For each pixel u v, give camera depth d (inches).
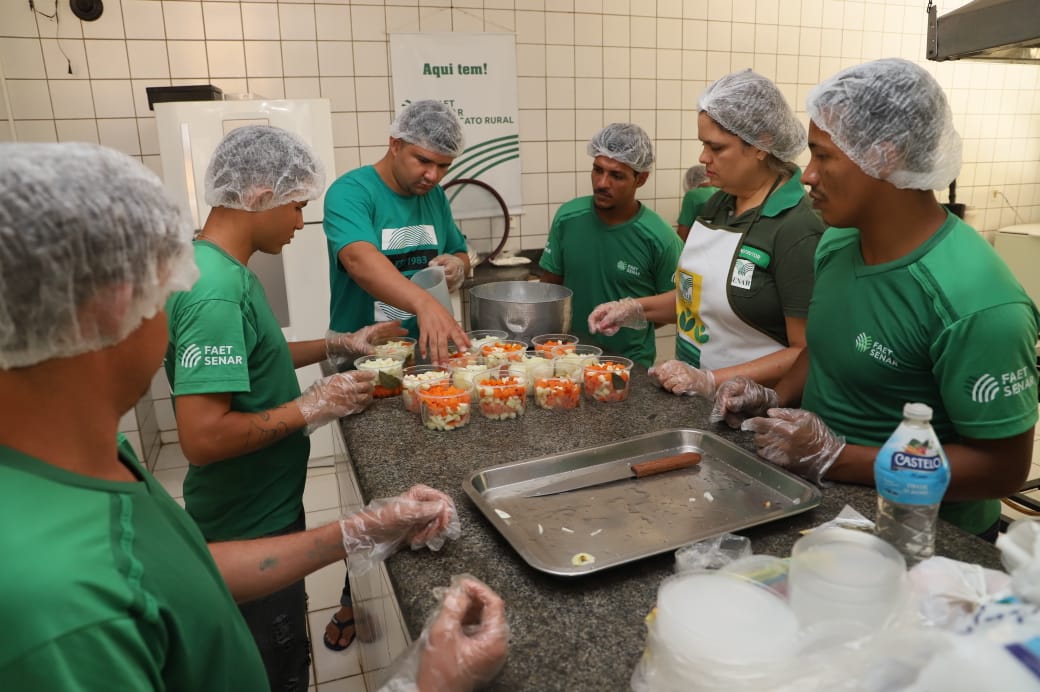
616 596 34.9
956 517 47.7
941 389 42.0
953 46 80.4
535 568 35.6
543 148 152.1
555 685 29.1
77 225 20.3
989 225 197.5
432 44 138.6
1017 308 38.7
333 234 78.7
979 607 24.4
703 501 44.5
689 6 154.6
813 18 165.2
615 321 83.7
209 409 48.9
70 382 22.5
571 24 147.3
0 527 19.8
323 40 132.6
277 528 59.2
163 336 25.8
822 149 43.9
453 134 78.8
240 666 27.7
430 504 39.2
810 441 45.7
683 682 25.1
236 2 126.3
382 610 48.8
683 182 165.0
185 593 23.7
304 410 55.8
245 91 130.2
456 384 63.9
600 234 100.3
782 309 65.7
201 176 113.3
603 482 47.6
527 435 56.6
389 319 84.2
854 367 47.4
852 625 24.7
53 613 19.2
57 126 122.4
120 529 22.2
